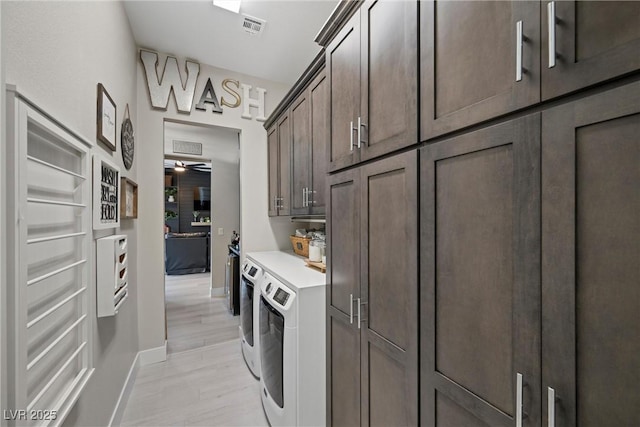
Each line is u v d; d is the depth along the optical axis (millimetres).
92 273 1253
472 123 725
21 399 704
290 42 2441
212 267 4672
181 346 2848
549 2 560
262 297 1935
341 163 1339
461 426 771
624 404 479
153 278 2564
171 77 2617
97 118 1400
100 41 1458
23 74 775
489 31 688
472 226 736
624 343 478
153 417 1847
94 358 1327
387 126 1037
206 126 2852
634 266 465
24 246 721
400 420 980
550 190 569
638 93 459
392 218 1016
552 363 568
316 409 1532
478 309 721
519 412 619
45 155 925
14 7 733
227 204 4824
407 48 938
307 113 2131
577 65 525
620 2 476
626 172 473
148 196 2555
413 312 919
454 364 792
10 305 683
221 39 2404
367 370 1153
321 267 1958
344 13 1294
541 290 586
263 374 1904
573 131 535
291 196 2443
